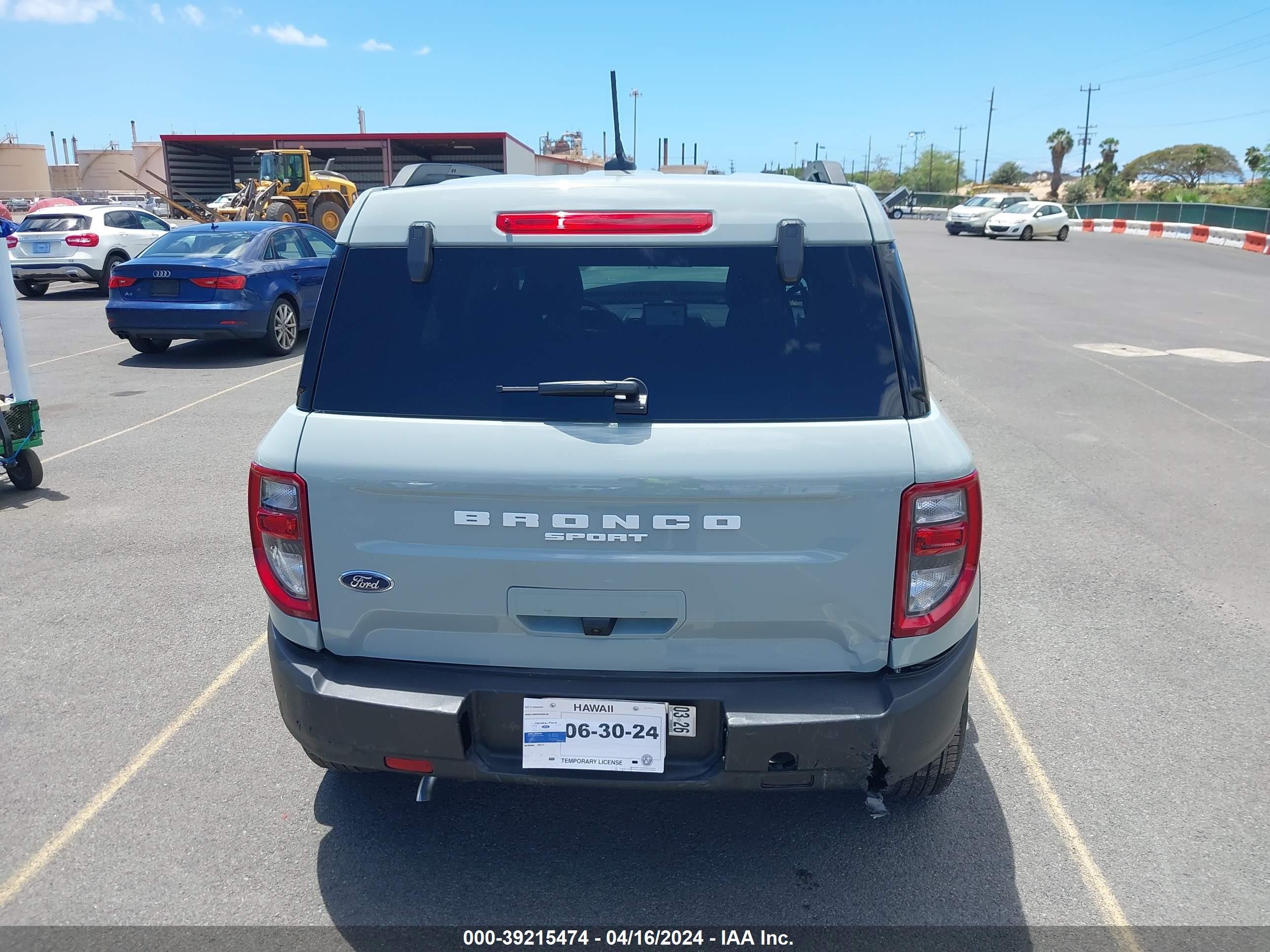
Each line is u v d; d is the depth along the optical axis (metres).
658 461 2.37
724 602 2.45
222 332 11.42
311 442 2.50
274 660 2.68
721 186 2.50
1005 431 8.32
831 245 2.48
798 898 2.82
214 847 3.04
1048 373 10.83
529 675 2.55
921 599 2.47
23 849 3.02
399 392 2.50
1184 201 59.78
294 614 2.62
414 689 2.54
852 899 2.82
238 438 8.14
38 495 6.62
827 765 2.48
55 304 17.72
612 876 2.91
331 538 2.52
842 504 2.38
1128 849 3.06
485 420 2.44
